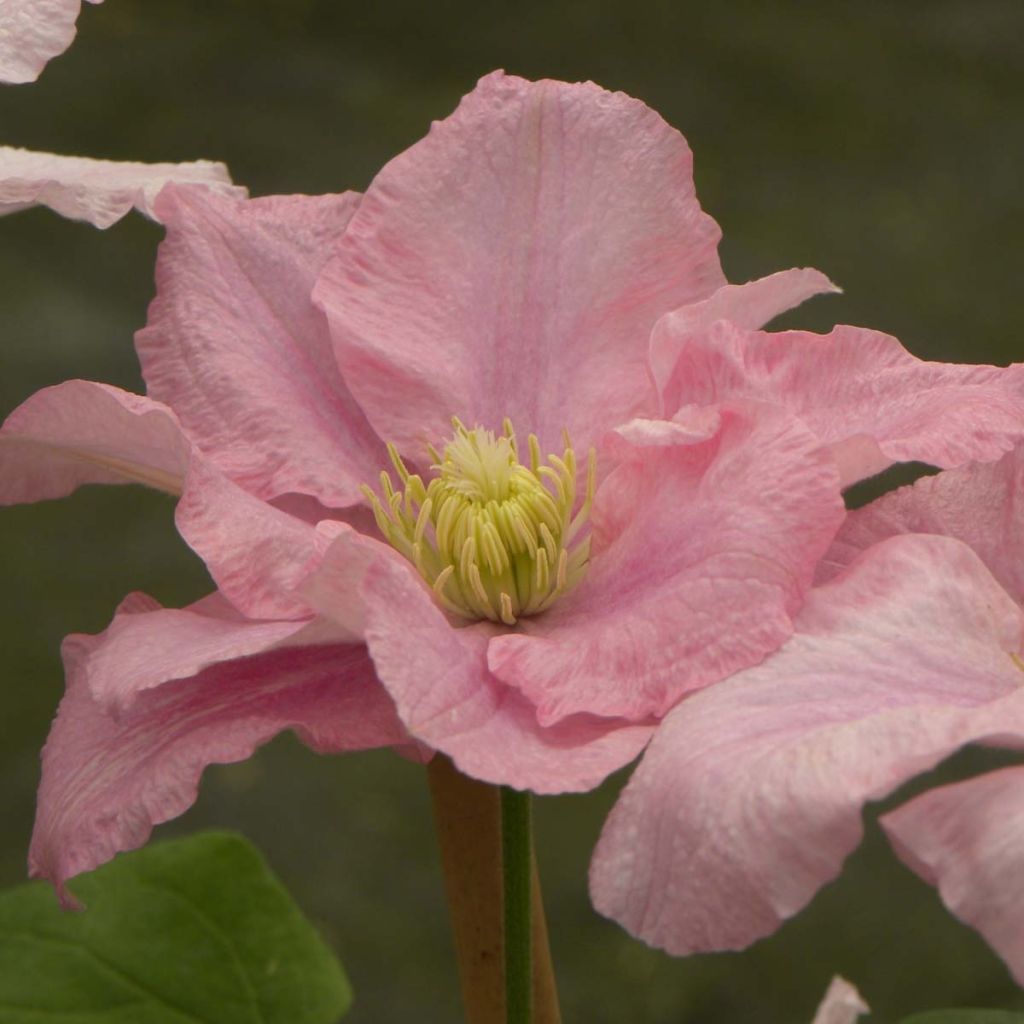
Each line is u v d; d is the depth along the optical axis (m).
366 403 0.66
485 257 0.67
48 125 2.00
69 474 0.66
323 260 0.67
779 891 0.59
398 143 2.03
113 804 0.62
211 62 2.15
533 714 0.62
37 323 1.72
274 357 0.66
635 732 0.61
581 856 1.34
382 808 1.39
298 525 0.64
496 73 0.67
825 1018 0.66
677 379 0.64
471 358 0.66
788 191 2.00
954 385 0.64
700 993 1.25
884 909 1.31
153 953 0.69
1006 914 0.58
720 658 0.61
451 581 0.65
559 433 0.66
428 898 1.31
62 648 0.64
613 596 0.64
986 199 2.01
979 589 0.61
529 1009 0.63
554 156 0.67
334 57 2.19
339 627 0.62
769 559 0.62
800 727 0.60
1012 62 2.28
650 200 0.66
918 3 2.40
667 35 2.28
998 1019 0.66
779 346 0.64
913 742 0.59
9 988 0.69
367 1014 1.21
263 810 1.37
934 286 1.86
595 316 0.67
